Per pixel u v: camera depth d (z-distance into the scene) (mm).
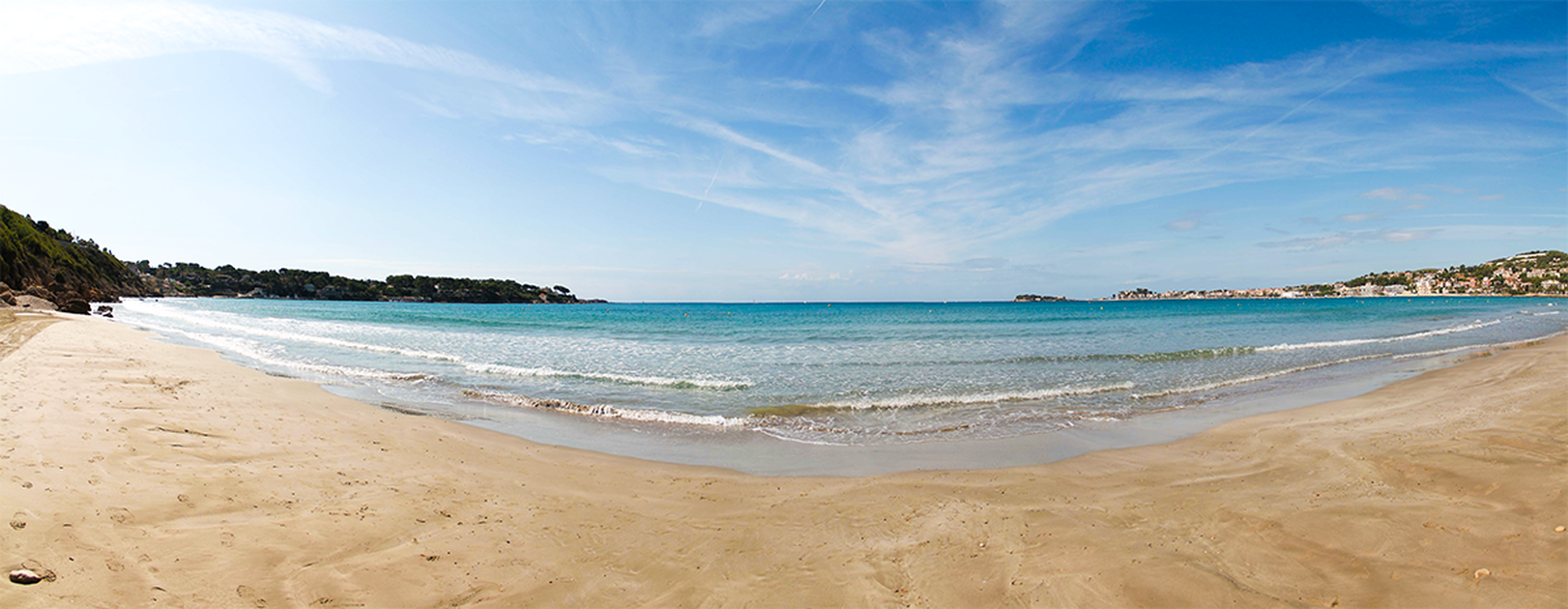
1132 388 15227
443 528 5543
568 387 15516
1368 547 4875
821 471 8258
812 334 34656
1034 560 5047
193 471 6285
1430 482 6395
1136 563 4863
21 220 66125
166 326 36906
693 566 5043
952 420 11703
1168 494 6789
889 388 15367
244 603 3941
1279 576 4539
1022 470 8148
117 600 3746
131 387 10914
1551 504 5305
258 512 5422
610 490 7164
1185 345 26359
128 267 128375
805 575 4863
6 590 3600
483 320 52719
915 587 4652
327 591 4211
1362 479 6754
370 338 30281
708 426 11203
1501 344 24297
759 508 6570
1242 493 6641
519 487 7043
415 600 4215
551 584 4621
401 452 8164
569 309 108062
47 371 11773
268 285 173375
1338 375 16875
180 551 4500
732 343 28531
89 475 5676
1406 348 23938
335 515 5562
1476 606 3869
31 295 45781
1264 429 10109
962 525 5969
